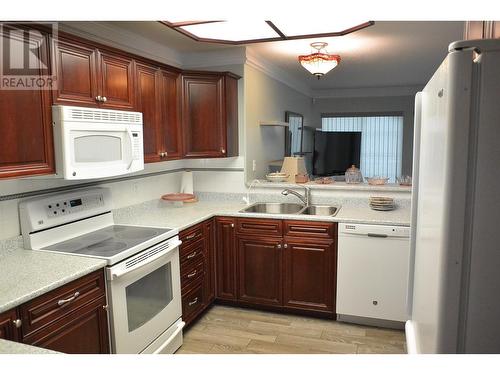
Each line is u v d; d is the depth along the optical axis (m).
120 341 2.11
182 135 3.33
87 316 1.93
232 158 3.84
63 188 2.53
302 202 3.65
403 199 3.39
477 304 0.84
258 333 2.93
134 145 2.54
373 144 6.71
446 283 0.84
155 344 2.43
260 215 3.18
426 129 1.15
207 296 3.24
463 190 0.81
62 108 2.01
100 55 2.37
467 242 0.83
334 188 3.56
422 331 1.10
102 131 2.27
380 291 2.94
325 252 3.04
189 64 3.84
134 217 3.11
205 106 3.40
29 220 2.18
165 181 3.69
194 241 3.00
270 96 4.53
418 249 1.31
